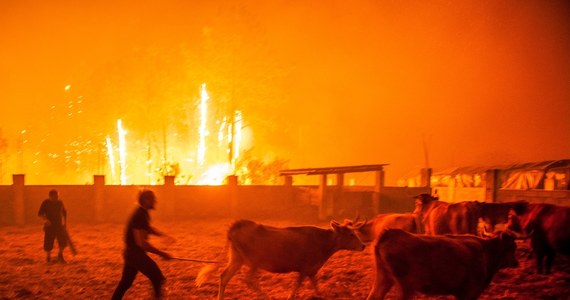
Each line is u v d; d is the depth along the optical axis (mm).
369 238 13648
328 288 10055
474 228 12852
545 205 11469
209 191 24750
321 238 9281
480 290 7699
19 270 12125
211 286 10250
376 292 7512
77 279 11117
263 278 10938
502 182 22938
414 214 13391
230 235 8891
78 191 23141
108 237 18391
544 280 10672
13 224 21984
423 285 7336
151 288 10086
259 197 25547
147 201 8359
